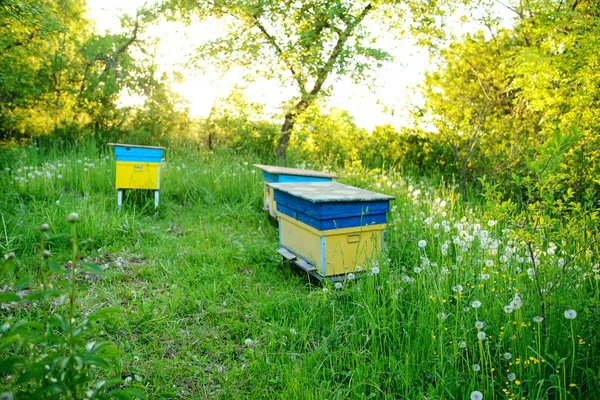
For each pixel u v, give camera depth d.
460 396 3.09
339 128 13.91
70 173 8.95
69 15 16.98
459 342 3.39
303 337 3.80
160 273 5.31
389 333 3.74
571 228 3.81
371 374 3.30
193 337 3.97
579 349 3.21
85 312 4.21
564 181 6.99
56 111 14.59
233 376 3.39
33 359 2.24
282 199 5.61
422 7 11.04
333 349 3.71
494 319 3.52
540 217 3.46
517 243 3.73
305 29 12.39
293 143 13.98
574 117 7.60
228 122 13.70
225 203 8.66
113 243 6.18
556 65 7.73
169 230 7.16
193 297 4.63
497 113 10.62
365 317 3.82
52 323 2.10
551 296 3.33
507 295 3.76
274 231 7.22
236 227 7.48
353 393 3.15
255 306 4.52
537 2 8.14
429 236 5.80
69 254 5.59
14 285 4.65
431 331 3.44
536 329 3.33
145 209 7.96
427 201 7.34
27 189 7.83
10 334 2.12
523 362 3.13
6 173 8.48
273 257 5.86
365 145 13.22
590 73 7.39
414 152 12.37
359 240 4.93
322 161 12.77
